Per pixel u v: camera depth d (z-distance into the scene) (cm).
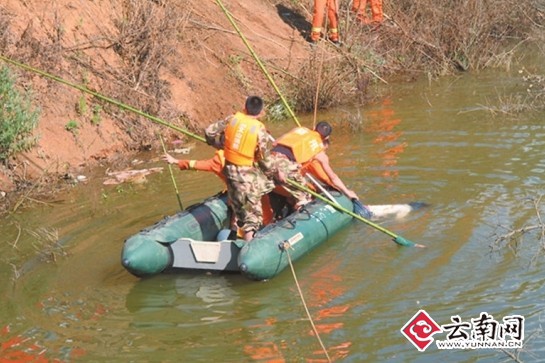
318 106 1900
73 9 1739
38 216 1314
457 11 2286
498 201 1252
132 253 1052
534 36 2358
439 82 2094
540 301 948
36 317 988
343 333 910
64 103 1593
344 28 2233
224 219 1183
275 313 968
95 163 1563
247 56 1984
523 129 1606
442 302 961
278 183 1190
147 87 1734
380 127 1703
